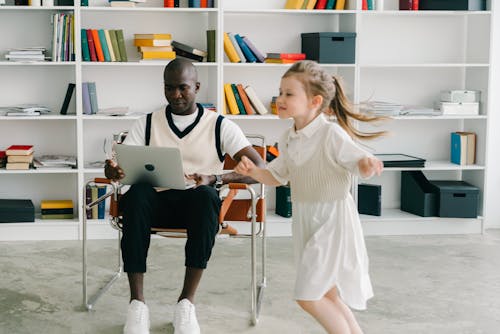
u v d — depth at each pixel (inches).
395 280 154.7
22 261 166.1
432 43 206.5
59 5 183.0
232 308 136.7
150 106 198.2
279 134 203.5
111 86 196.2
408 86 207.3
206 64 186.5
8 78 192.2
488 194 206.7
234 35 189.9
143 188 124.1
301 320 130.9
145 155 122.7
